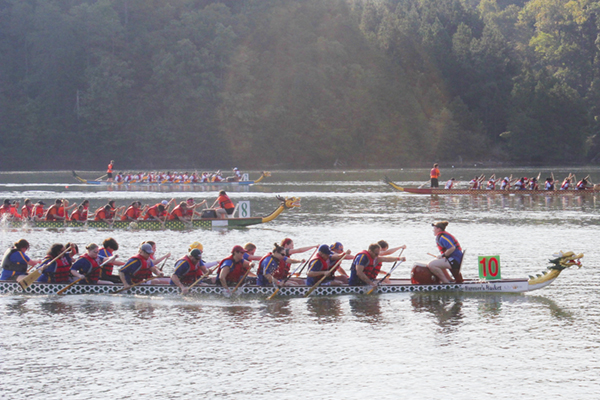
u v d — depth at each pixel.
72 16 146.50
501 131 167.25
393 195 56.06
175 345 12.81
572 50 190.12
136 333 13.70
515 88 161.00
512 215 37.78
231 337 13.31
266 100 152.50
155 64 146.62
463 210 41.41
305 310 15.55
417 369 11.28
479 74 172.62
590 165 143.50
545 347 12.39
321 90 154.00
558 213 38.88
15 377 11.15
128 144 144.50
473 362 11.60
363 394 10.20
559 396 10.06
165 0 159.62
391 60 169.88
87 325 14.38
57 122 142.88
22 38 151.62
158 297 17.17
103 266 17.91
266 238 28.83
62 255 17.62
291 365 11.56
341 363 11.62
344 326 14.03
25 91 145.25
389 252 17.98
